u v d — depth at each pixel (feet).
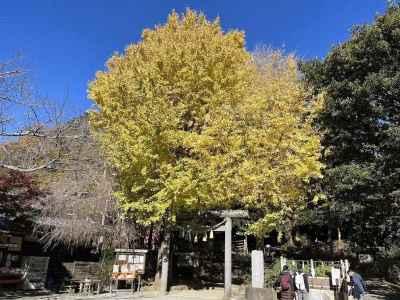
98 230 45.47
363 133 56.49
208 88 42.39
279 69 64.28
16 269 44.14
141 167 38.65
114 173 47.96
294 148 40.75
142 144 37.24
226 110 41.09
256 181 39.50
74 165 36.91
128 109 41.06
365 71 55.83
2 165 29.66
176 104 42.75
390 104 53.16
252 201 41.78
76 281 45.44
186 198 37.68
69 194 44.62
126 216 46.26
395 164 48.88
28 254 47.96
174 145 39.50
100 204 45.03
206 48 43.37
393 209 57.36
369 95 52.08
